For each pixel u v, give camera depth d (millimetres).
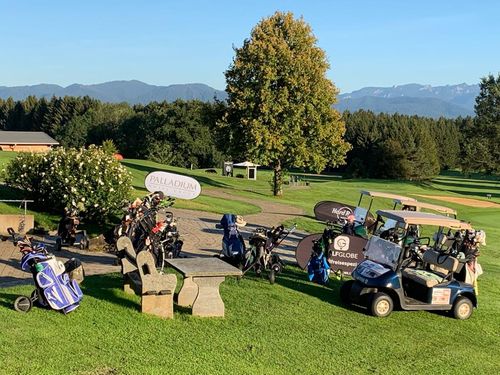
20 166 17828
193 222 20969
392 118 100875
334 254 14086
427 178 82000
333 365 7938
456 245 14188
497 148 67562
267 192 44906
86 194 16641
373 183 65750
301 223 24172
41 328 7582
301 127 40938
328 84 40969
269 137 39031
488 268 18484
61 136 98188
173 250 12930
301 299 11258
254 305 10336
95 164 16984
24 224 15695
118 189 17156
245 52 40812
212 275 9141
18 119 121250
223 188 43219
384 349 8984
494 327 11117
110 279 10875
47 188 17031
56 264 8320
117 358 7008
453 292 11234
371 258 11664
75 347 7156
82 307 8680
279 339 8664
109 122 98000
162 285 8805
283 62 39906
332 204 23562
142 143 85500
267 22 41406
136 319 8500
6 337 7090
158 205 12023
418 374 8125
